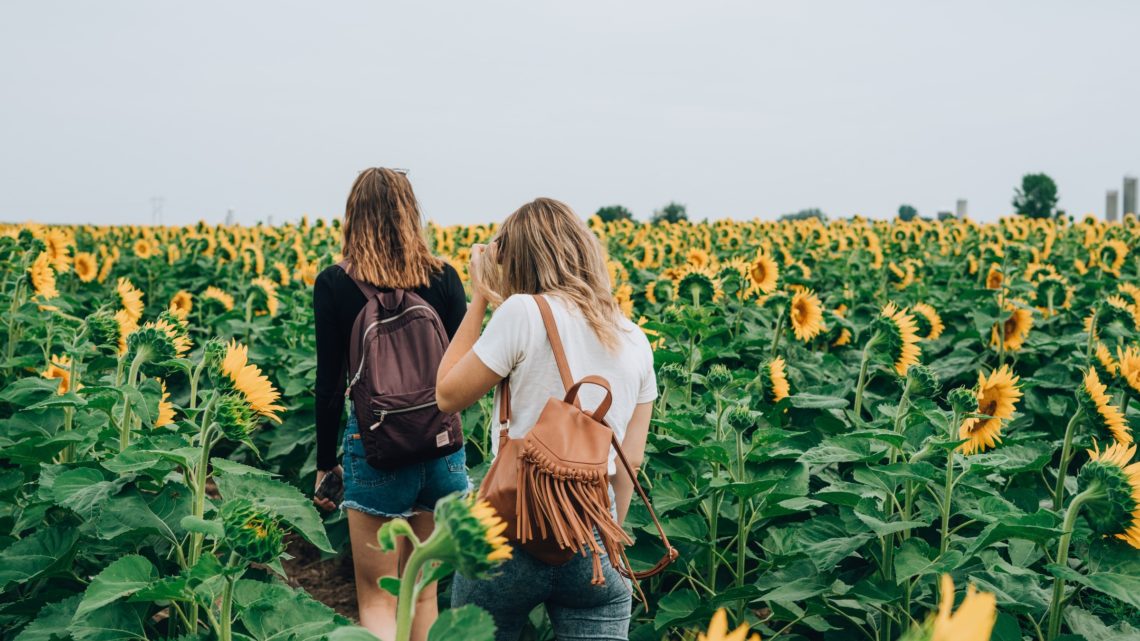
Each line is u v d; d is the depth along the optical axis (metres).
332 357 3.46
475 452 5.46
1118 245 10.99
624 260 10.41
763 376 4.43
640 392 2.76
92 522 3.00
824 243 12.98
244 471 2.75
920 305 6.46
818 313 5.89
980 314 6.50
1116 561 2.76
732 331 6.82
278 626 2.40
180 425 3.32
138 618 2.63
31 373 5.46
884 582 3.19
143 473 3.00
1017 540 3.33
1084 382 3.43
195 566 2.22
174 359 3.38
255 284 7.42
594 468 2.39
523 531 2.37
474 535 1.47
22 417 3.81
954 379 6.36
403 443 3.27
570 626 2.62
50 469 3.16
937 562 2.97
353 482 3.41
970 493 3.55
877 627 3.48
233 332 7.28
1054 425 5.00
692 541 3.73
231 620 2.42
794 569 3.51
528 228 2.70
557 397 2.56
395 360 3.30
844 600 3.55
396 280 3.40
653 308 8.44
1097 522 2.71
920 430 3.75
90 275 9.31
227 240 12.41
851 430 4.71
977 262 10.69
